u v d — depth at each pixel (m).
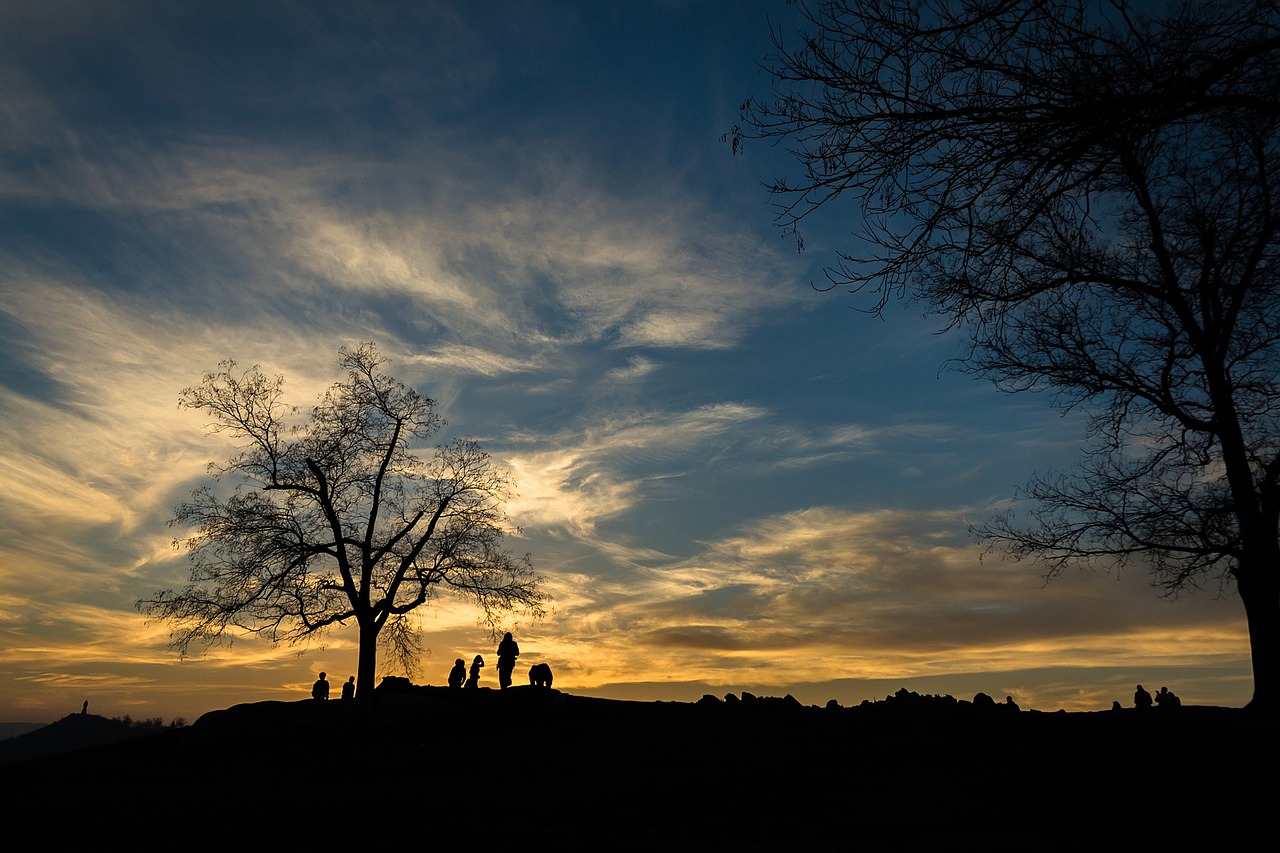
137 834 12.68
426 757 20.41
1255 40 7.06
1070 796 12.73
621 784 15.55
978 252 7.80
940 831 11.15
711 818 12.52
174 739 25.81
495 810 13.59
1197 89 6.82
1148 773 13.86
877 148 7.50
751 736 20.73
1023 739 17.66
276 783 17.64
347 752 21.88
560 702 27.53
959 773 14.98
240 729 24.70
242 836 12.26
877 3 7.28
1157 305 21.30
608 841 11.23
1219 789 12.46
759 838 11.20
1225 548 20.73
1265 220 13.74
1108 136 7.21
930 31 7.17
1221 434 20.59
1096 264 16.09
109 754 24.45
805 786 14.58
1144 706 23.41
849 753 17.47
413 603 35.50
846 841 10.86
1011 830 11.04
